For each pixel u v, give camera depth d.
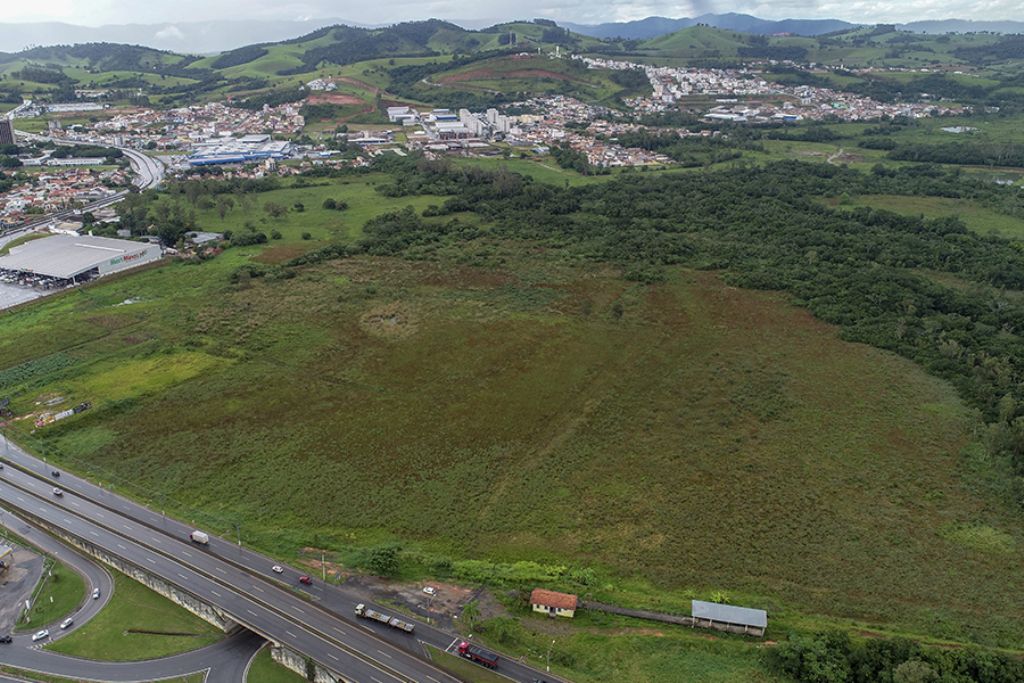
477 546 94.25
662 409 129.75
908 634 78.50
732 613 78.94
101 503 102.19
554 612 81.12
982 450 114.38
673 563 90.75
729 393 134.75
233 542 94.12
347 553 92.19
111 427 122.81
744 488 105.88
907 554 91.75
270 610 81.62
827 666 70.69
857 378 140.00
